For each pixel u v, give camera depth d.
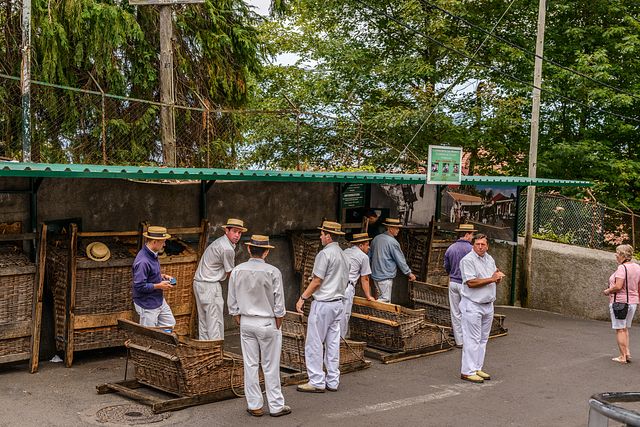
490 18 22.80
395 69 22.03
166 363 7.64
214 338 9.34
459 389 8.66
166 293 9.54
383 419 7.38
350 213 12.73
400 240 13.59
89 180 9.30
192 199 10.40
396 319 10.08
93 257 8.78
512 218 15.70
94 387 7.95
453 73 22.53
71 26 13.46
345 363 9.20
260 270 7.24
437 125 20.95
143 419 6.98
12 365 8.66
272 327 7.28
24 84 10.64
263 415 7.32
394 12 22.81
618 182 20.56
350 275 9.98
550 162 21.25
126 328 7.98
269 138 15.93
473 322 8.98
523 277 16.03
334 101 23.38
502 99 21.39
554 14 22.50
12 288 8.15
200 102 15.99
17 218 8.59
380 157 20.83
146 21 15.38
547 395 8.60
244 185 11.03
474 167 22.89
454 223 14.24
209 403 7.64
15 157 13.63
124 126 14.61
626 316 10.49
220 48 16.75
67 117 14.02
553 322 13.95
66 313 8.60
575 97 20.80
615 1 21.39
